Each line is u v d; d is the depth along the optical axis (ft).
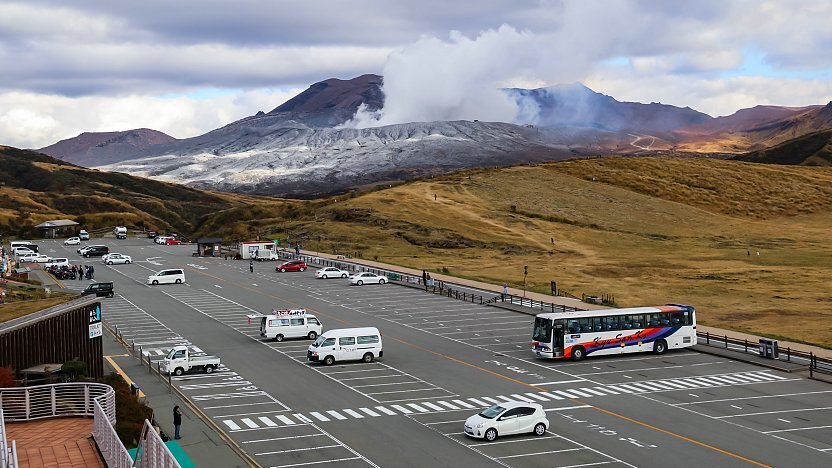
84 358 180.65
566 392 193.26
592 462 140.15
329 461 141.90
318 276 426.10
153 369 219.00
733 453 144.97
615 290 386.11
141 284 398.01
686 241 636.48
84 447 97.45
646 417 170.09
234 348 251.19
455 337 265.54
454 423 166.91
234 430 162.30
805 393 189.88
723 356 232.94
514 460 141.59
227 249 581.12
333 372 217.36
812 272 453.99
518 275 445.78
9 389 112.27
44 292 313.32
